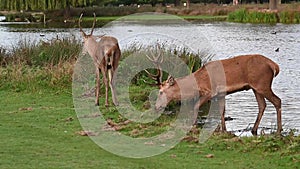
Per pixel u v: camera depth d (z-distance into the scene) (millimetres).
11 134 14531
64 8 80812
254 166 12234
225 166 12195
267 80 16016
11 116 16859
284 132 15867
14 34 51594
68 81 21500
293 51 40344
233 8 91500
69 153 12875
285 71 29219
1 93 20703
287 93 22719
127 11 86000
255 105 20141
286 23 75000
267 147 13477
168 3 104875
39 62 24422
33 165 11828
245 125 16969
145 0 101812
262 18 77750
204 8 93562
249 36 54062
